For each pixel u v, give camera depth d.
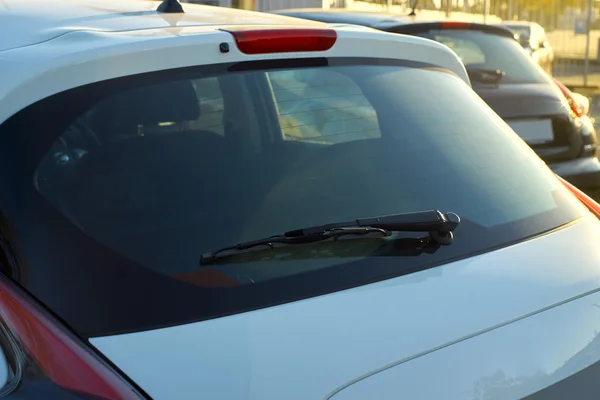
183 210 1.78
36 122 1.73
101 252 1.65
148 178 1.80
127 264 1.65
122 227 1.71
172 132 1.87
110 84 1.83
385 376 1.56
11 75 1.76
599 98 13.97
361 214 1.95
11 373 1.45
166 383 1.45
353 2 13.62
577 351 1.76
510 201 2.15
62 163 1.73
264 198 1.88
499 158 2.29
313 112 2.11
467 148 2.26
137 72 1.87
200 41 1.96
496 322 1.73
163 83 1.89
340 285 1.74
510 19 17.08
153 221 1.74
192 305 1.62
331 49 2.22
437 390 1.57
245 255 1.75
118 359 1.49
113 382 1.43
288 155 2.00
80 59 1.80
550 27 16.44
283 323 1.61
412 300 1.74
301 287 1.71
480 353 1.66
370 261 1.82
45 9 2.32
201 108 1.92
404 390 1.55
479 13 16.02
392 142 2.16
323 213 1.92
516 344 1.70
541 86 5.52
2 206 1.67
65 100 1.77
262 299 1.66
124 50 1.86
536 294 1.84
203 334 1.55
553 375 1.70
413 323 1.67
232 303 1.64
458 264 1.88
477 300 1.78
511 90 5.38
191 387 1.45
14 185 1.67
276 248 1.78
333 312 1.66
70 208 1.69
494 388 1.62
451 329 1.68
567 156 5.34
